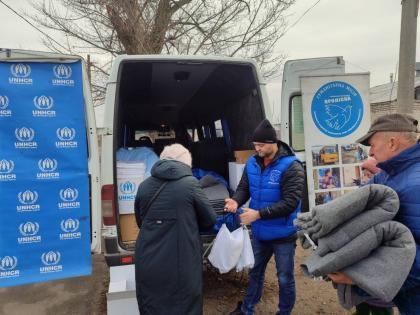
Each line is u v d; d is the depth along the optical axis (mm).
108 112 3266
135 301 3119
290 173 2945
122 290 3119
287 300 3111
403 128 1692
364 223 1523
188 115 6594
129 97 5156
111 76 3332
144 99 5500
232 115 4820
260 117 3781
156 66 3818
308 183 4453
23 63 2912
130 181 3424
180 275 2670
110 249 3209
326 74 4461
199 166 4855
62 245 3049
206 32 10523
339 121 4496
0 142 2889
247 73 3885
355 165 4516
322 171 4477
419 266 1485
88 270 3092
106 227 3209
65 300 4094
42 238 3004
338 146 4492
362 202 1525
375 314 2273
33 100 2941
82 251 3084
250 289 3301
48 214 3010
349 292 1925
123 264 3229
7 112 2893
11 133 2906
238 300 3871
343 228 1557
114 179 3234
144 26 9422
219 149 4906
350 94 4500
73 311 3850
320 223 1579
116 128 3287
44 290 4348
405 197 1571
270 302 3814
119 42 9789
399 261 1446
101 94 10750
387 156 1723
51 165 3000
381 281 1449
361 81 4508
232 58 3688
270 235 3055
